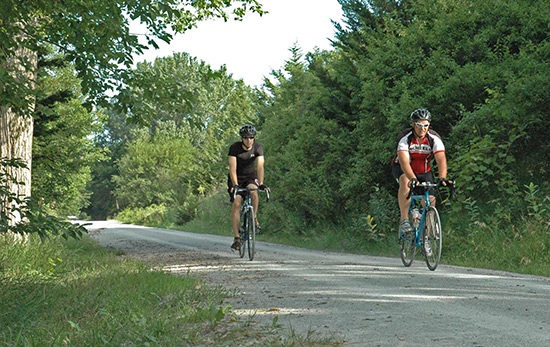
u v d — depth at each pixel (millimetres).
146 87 8391
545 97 11422
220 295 5633
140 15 7816
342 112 18672
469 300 5043
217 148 44531
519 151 12352
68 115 30953
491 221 11188
